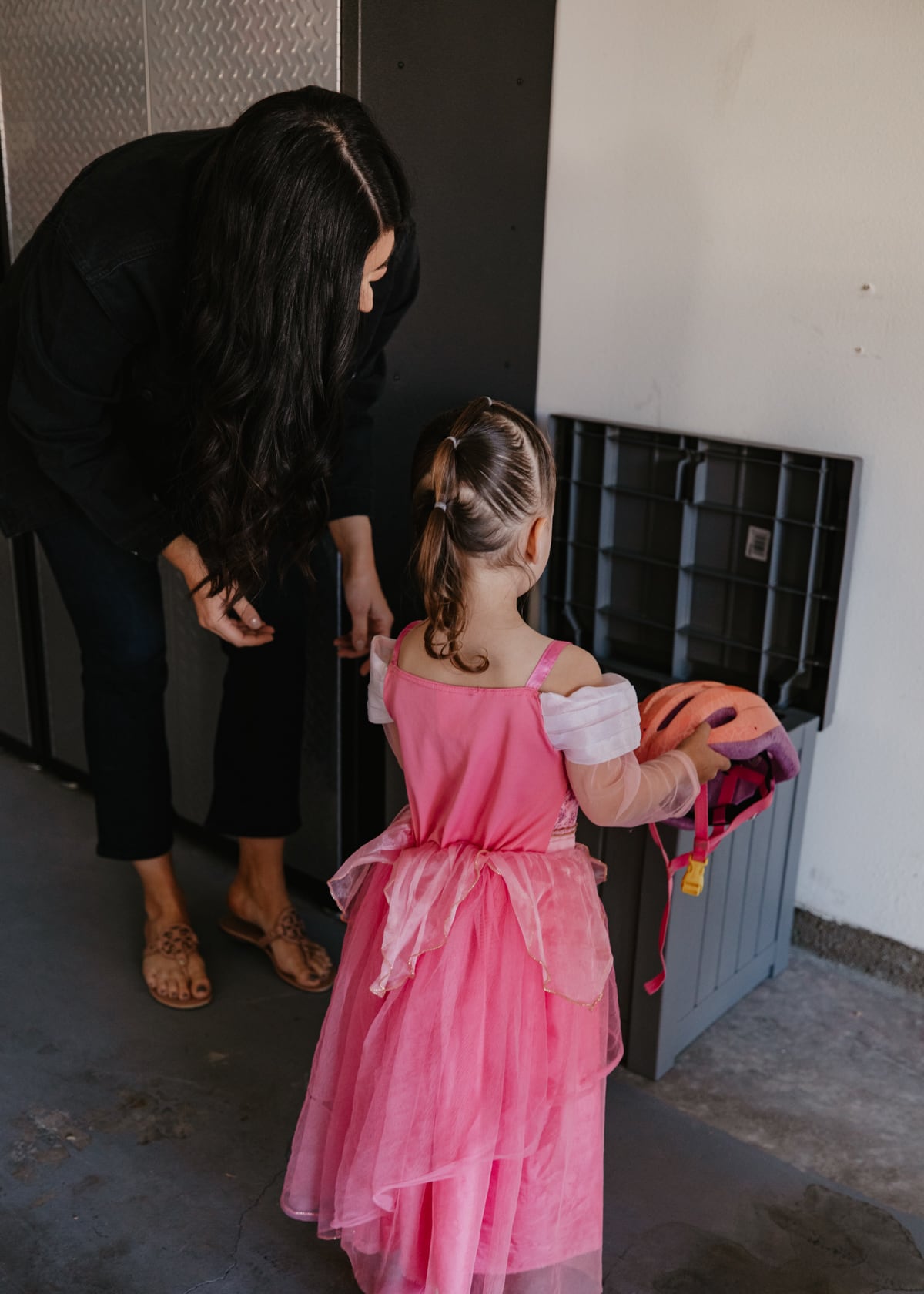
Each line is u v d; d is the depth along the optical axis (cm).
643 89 224
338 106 149
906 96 195
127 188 163
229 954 242
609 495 246
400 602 249
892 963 237
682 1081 209
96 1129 192
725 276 224
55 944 242
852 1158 192
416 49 209
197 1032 217
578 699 137
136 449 200
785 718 221
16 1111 195
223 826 231
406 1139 143
